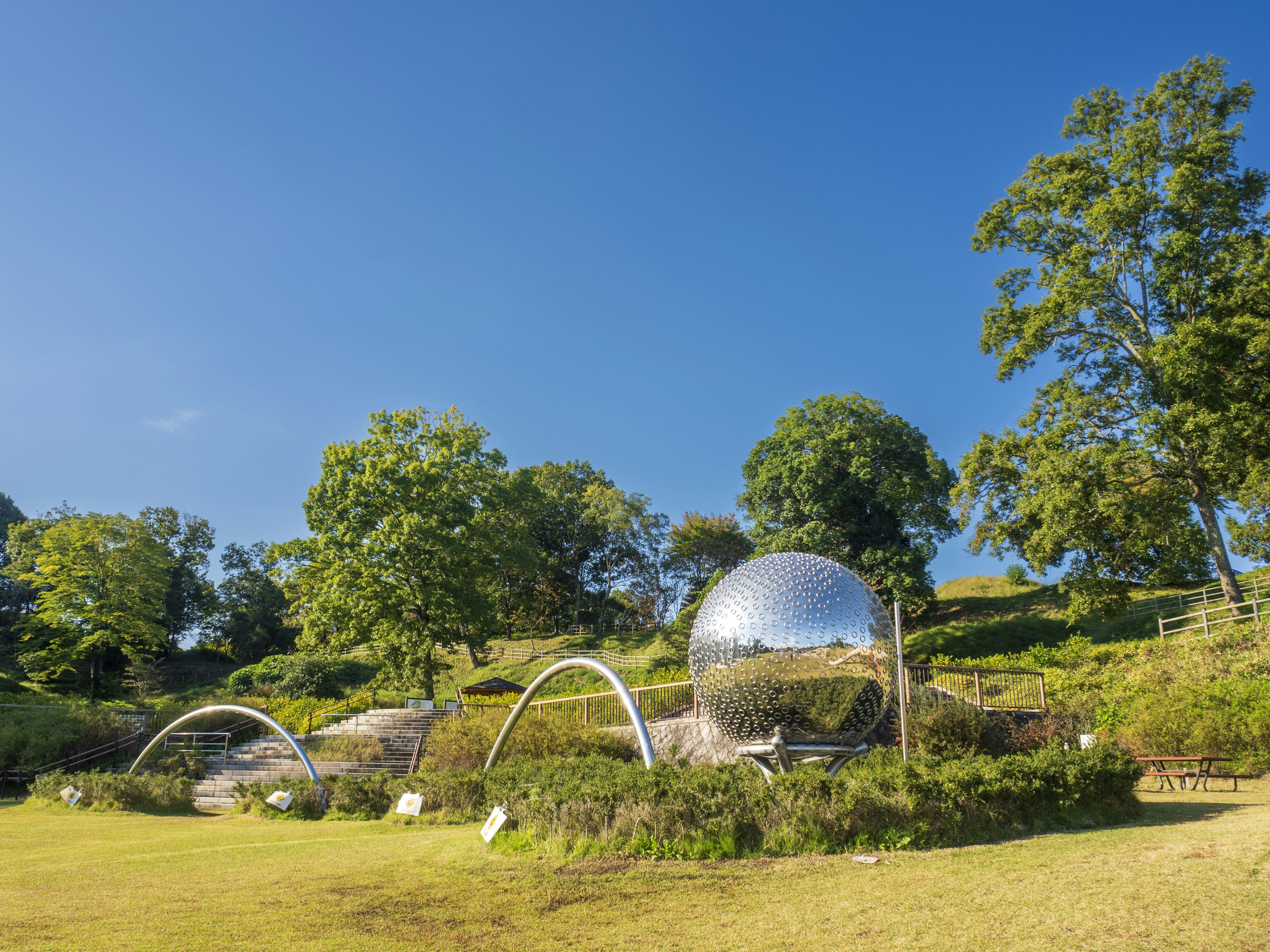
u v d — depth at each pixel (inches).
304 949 196.2
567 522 2874.0
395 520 1417.3
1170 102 1130.0
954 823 290.5
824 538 1581.0
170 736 980.6
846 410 1699.1
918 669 667.4
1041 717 678.5
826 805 291.3
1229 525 1119.0
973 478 1235.2
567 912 225.3
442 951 192.9
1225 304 992.9
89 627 1999.3
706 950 183.5
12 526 2527.1
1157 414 983.6
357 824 493.4
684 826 291.7
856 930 188.9
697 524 2512.3
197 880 291.4
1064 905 193.5
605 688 1017.5
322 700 1457.9
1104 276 1091.3
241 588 3036.4
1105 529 1083.9
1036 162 1204.5
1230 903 184.4
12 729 818.2
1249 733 493.4
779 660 366.6
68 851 385.4
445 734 736.3
